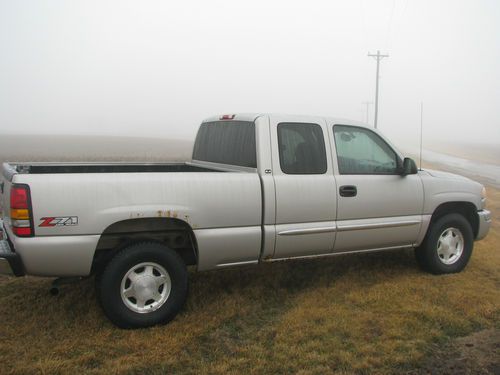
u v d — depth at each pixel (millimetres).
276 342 3787
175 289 4145
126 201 3910
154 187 4008
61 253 3717
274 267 5684
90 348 3652
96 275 4035
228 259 4383
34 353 3551
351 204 4883
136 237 4207
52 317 4207
